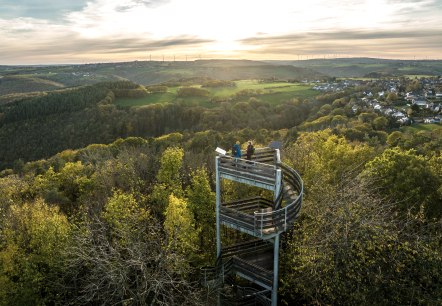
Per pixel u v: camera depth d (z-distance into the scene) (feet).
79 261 68.90
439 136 209.26
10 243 72.02
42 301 69.51
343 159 106.63
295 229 71.92
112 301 67.56
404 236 61.98
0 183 130.93
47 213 82.58
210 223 89.15
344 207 61.05
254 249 75.72
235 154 70.03
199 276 75.66
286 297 71.15
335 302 58.08
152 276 61.16
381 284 55.01
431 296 55.01
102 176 125.39
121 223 77.36
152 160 147.02
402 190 83.41
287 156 117.39
